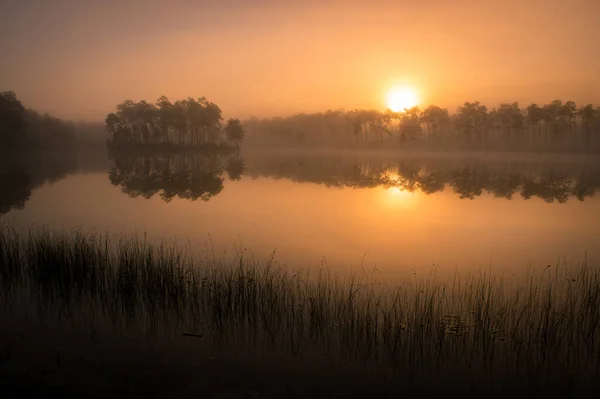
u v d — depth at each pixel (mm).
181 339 7188
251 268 11195
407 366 6512
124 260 9609
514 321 8039
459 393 5832
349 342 7211
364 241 14828
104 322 7801
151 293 8781
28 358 6227
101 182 34344
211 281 9688
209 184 33875
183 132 104188
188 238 14992
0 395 5156
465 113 109812
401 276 10859
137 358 6391
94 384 5539
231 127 104312
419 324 7609
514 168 50594
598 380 6219
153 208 21906
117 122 95250
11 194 26422
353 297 8914
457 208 22219
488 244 14508
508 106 106500
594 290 9242
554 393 5891
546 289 9859
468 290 9789
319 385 5883
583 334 7449
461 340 7328
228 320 8016
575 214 20391
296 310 8453
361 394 5703
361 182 35625
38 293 9031
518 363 6660
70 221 17969
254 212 20906
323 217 19531
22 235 14344
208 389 5566
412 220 18891
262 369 6258
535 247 14102
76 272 9516
